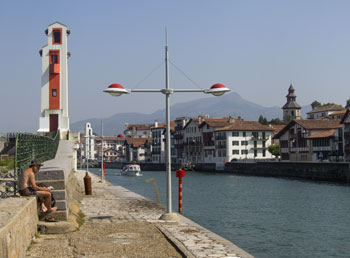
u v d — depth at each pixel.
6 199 11.81
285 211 31.91
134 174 106.19
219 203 37.75
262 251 18.48
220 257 10.49
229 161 115.69
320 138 92.62
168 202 17.06
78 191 26.50
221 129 117.00
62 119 56.00
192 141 134.50
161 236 13.15
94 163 168.12
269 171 88.94
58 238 12.27
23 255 9.80
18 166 14.02
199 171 118.25
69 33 57.81
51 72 55.66
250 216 29.27
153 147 163.62
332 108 157.75
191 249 11.31
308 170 75.06
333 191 49.28
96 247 11.21
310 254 17.94
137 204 23.12
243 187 58.38
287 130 104.38
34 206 12.25
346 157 83.75
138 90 16.44
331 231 23.25
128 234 13.34
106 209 20.67
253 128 118.44
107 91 16.02
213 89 16.59
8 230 8.06
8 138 36.88
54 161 21.91
